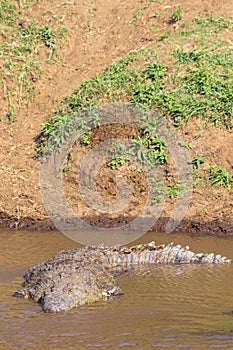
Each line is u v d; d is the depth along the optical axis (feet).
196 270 55.31
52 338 41.34
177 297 48.57
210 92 71.97
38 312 45.88
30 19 88.33
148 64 77.30
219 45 77.82
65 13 88.07
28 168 71.36
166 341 40.42
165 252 58.23
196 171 66.54
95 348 39.73
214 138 68.49
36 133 75.31
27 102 79.71
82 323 43.62
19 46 85.35
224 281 52.16
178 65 75.97
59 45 85.15
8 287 51.11
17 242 61.62
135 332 41.93
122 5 87.81
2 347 40.06
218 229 62.49
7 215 67.15
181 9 84.12
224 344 39.78
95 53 83.10
